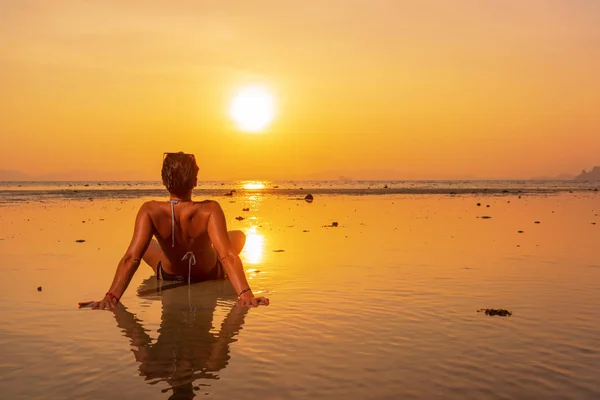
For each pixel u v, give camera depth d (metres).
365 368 3.94
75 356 4.21
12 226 15.43
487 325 5.06
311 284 7.07
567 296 6.34
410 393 3.49
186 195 6.90
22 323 5.19
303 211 24.06
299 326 5.07
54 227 15.20
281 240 12.35
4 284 7.06
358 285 6.97
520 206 28.36
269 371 3.88
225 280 7.68
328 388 3.57
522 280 7.33
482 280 7.30
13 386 3.60
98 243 11.46
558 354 4.25
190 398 3.40
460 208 26.39
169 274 7.61
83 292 6.62
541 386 3.60
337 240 12.31
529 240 12.35
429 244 11.55
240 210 24.97
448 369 3.92
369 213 22.56
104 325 5.13
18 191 57.44
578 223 17.25
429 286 6.92
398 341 4.58
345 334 4.79
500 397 3.43
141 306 5.99
